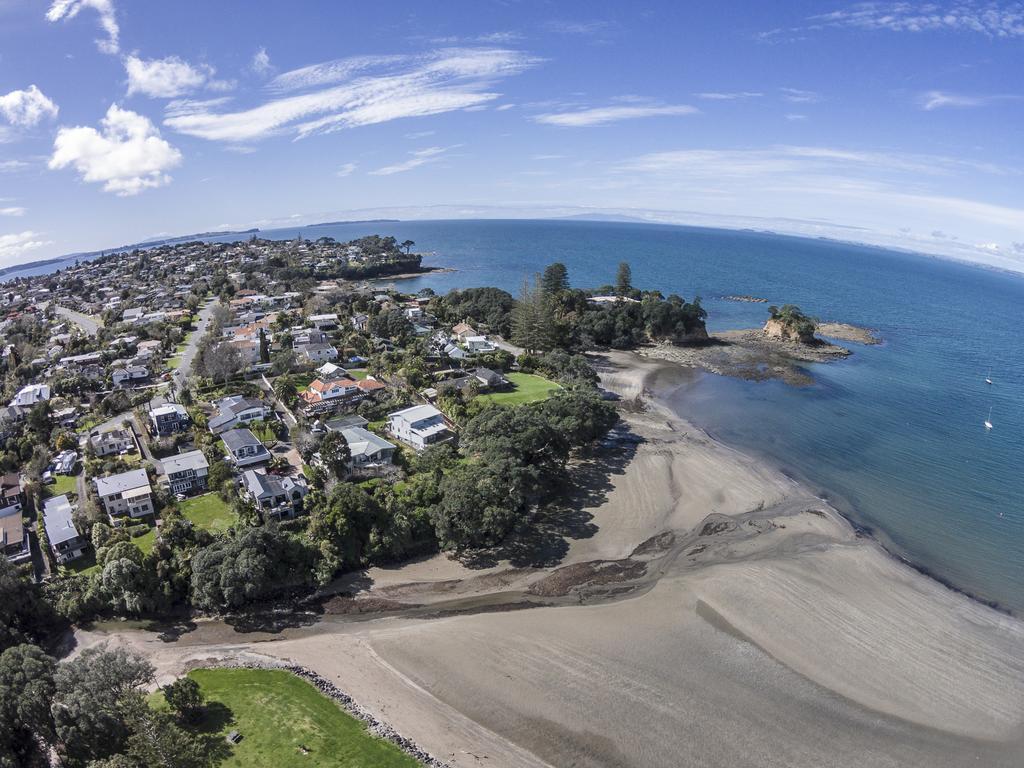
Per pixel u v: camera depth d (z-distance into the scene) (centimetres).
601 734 4162
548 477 7856
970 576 6006
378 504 6438
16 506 6719
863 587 5819
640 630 5262
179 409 8638
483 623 5378
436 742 4081
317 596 5750
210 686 4581
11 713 3859
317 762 3853
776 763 3947
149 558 5594
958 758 4016
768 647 5050
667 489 7825
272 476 6938
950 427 10062
